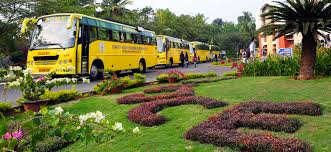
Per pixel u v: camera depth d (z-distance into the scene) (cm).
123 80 1223
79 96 1114
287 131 515
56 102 999
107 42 1797
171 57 3269
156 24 5525
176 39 3547
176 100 823
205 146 488
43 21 1588
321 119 570
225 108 721
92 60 1644
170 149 493
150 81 1620
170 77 1510
